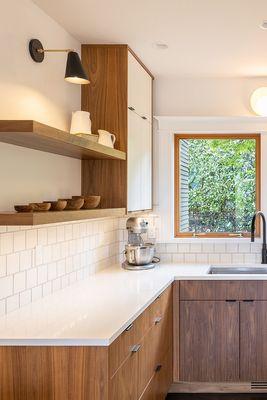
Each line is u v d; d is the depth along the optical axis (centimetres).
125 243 404
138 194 353
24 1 234
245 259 400
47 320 211
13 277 229
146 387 250
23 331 195
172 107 402
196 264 392
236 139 411
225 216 413
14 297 230
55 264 276
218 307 336
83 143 237
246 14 261
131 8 254
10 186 222
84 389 184
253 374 335
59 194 282
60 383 185
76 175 313
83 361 184
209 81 400
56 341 185
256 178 409
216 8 253
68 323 206
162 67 368
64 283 289
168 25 279
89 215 250
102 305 240
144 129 372
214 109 399
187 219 415
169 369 323
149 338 257
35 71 247
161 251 406
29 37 240
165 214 404
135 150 344
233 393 349
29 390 187
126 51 318
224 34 293
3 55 215
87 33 295
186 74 388
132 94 333
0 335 189
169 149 404
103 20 272
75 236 307
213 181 416
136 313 225
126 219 403
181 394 348
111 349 188
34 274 250
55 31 274
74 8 253
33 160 246
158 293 276
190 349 337
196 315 336
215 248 402
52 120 270
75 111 303
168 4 248
